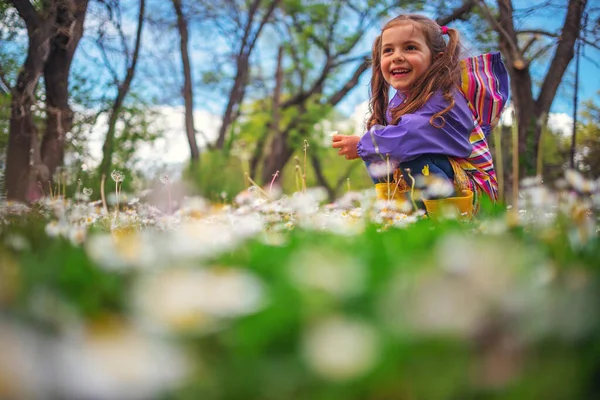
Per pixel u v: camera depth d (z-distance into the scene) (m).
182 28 10.65
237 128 15.22
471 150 3.24
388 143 3.12
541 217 1.75
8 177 6.86
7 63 7.34
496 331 0.70
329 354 0.61
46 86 7.68
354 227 1.87
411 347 0.67
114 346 0.60
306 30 13.73
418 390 0.65
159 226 2.74
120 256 0.98
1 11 7.10
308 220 2.40
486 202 1.98
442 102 3.21
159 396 0.62
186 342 0.68
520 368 0.69
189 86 10.84
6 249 1.48
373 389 0.64
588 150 8.45
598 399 0.74
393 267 0.97
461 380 0.66
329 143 15.41
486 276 0.73
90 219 2.81
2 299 0.78
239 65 12.41
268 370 0.68
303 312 0.75
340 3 13.13
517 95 7.63
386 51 3.46
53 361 0.58
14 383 0.57
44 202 3.22
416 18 3.44
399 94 3.53
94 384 0.57
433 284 0.72
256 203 2.63
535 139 7.54
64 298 0.90
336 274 0.82
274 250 1.28
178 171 3.87
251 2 12.68
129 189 7.06
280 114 15.27
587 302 0.76
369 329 0.66
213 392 0.66
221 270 0.95
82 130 7.70
